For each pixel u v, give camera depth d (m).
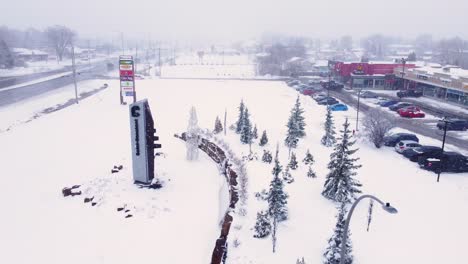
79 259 16.53
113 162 28.31
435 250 17.00
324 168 27.39
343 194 21.14
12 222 19.55
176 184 24.56
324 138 34.47
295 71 102.00
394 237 18.06
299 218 19.47
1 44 102.75
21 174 25.94
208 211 21.03
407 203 22.02
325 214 20.02
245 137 33.78
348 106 56.38
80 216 20.31
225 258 15.70
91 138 35.25
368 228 18.62
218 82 84.94
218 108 51.66
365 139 36.03
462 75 57.94
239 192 21.48
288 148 32.50
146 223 19.67
